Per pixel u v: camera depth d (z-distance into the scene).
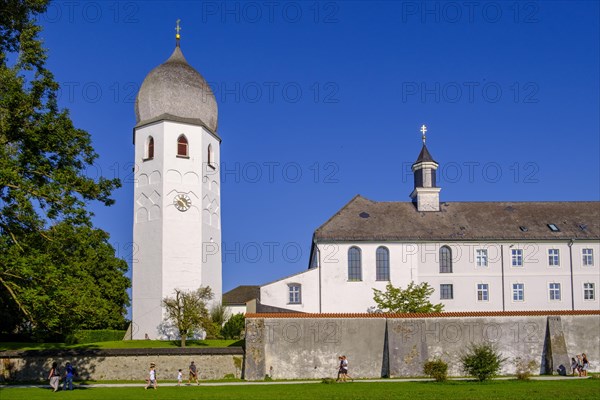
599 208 77.25
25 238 39.97
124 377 48.56
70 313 40.56
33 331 41.78
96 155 42.91
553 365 50.88
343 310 68.94
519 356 51.72
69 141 41.78
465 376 50.44
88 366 48.41
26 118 40.28
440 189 75.81
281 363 50.41
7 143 40.44
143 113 76.25
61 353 48.16
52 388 41.81
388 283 69.81
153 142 75.06
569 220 75.00
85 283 42.53
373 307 69.31
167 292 71.25
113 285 78.69
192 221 73.62
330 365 50.81
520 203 77.88
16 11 41.28
